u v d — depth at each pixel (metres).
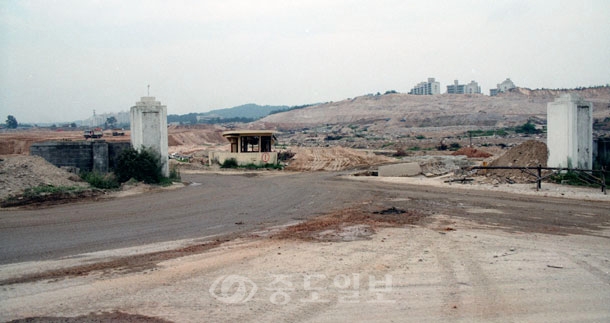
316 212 17.80
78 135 90.06
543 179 25.36
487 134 111.62
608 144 27.45
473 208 18.30
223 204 20.34
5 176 21.12
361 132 146.00
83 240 12.55
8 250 11.29
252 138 49.16
